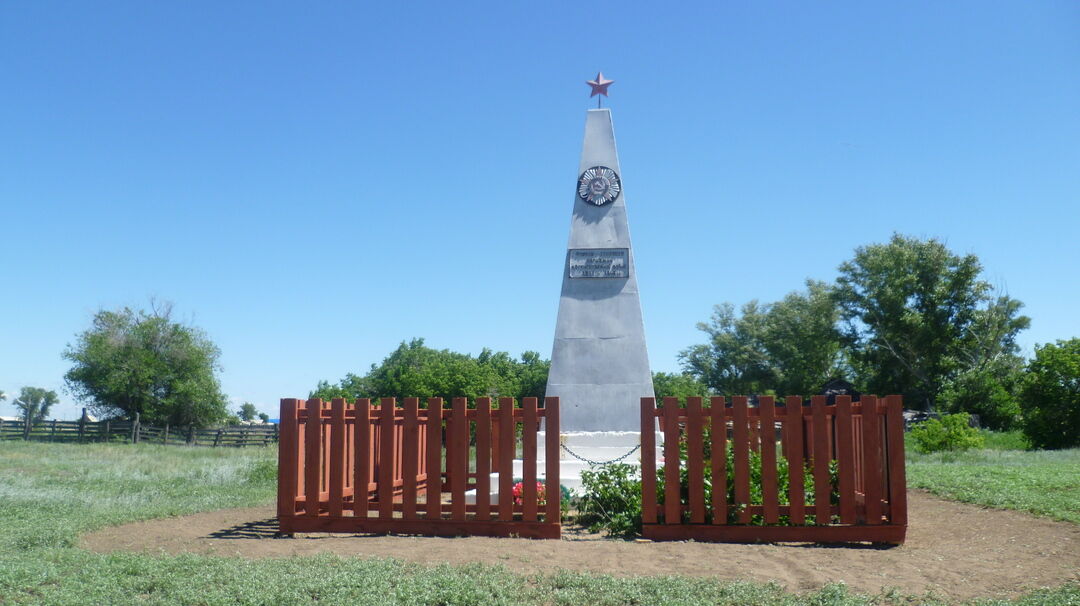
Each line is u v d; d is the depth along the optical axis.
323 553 8.49
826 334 60.91
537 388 62.12
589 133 15.89
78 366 49.50
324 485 10.71
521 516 10.56
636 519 10.32
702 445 9.84
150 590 7.20
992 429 45.97
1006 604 6.60
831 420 10.89
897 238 57.31
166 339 50.84
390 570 7.66
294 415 10.51
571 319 15.24
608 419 14.83
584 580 7.29
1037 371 33.84
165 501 14.02
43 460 24.66
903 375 56.88
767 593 6.99
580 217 15.61
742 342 68.56
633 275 15.30
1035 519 10.31
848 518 9.50
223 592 6.92
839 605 6.59
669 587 7.11
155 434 42.44
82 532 10.29
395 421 11.34
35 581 7.32
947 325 54.72
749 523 9.66
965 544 9.18
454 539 9.62
